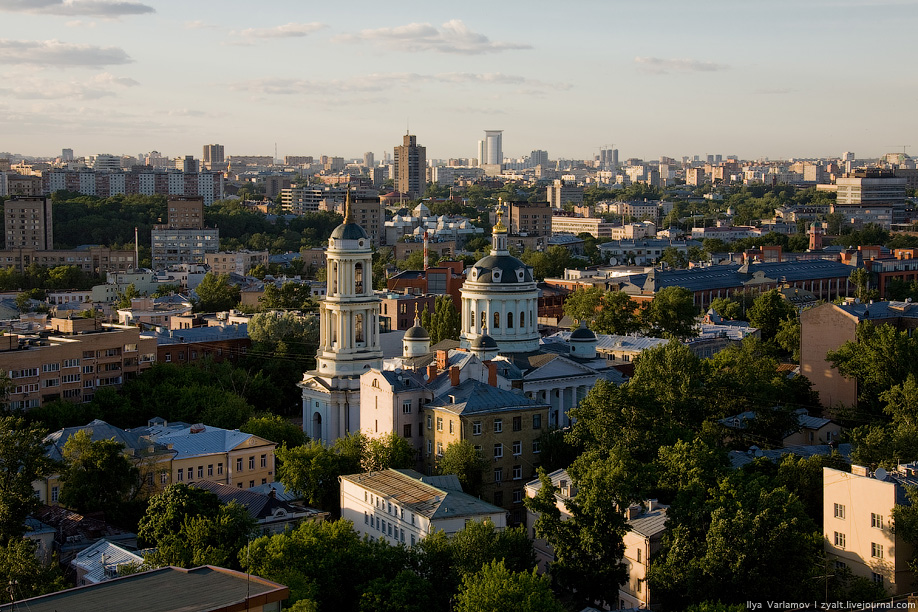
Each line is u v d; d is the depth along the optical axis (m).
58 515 171.38
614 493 139.62
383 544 143.00
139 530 155.50
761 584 128.75
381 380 197.62
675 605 137.00
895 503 136.12
